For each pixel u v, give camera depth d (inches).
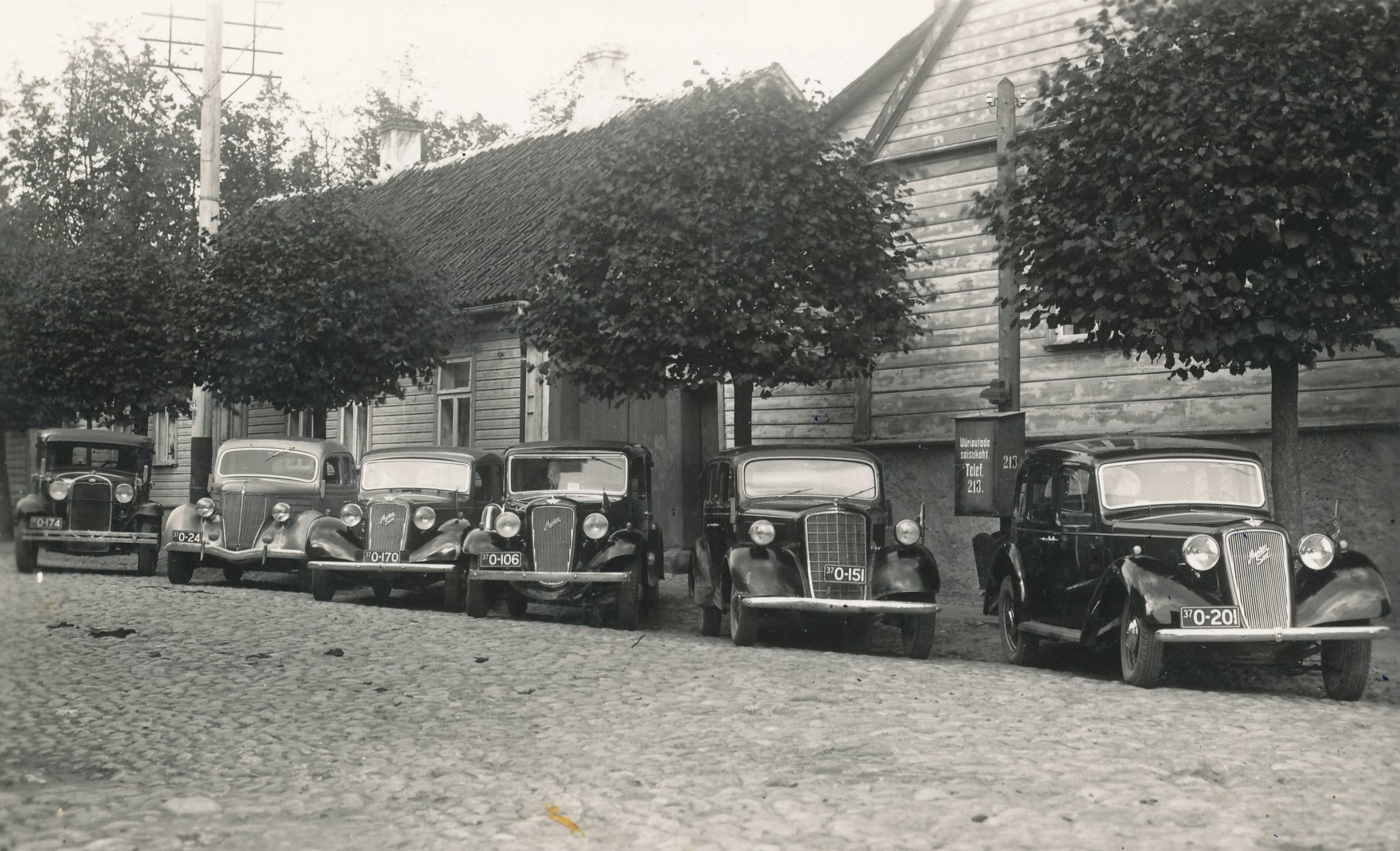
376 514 582.2
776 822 211.6
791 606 435.5
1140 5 438.3
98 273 803.4
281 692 338.3
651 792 233.8
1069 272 437.7
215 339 742.5
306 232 754.2
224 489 649.6
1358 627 346.0
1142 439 422.6
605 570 517.7
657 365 561.0
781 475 494.6
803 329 549.6
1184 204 414.0
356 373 761.6
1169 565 364.8
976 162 654.5
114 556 882.1
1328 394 536.4
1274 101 406.3
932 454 662.5
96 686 344.2
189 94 951.6
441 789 237.0
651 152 561.0
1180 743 277.1
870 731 289.7
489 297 871.1
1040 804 222.4
